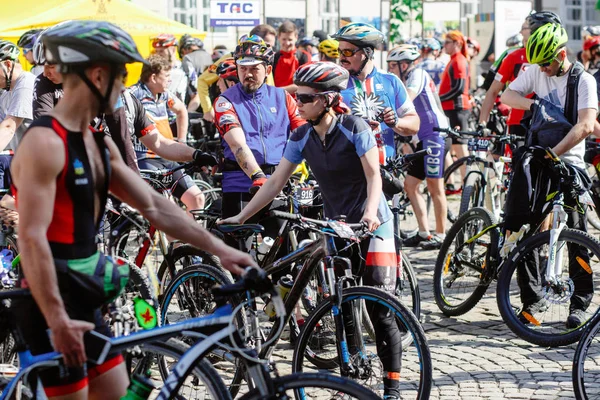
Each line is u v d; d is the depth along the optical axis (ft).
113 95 9.70
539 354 18.66
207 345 10.12
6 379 11.23
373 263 15.74
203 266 16.22
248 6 42.06
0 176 22.18
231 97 19.67
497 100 39.27
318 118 15.19
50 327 9.41
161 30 41.50
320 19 70.13
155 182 19.34
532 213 19.72
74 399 10.07
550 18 21.44
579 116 19.75
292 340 18.69
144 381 10.54
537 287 19.44
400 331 14.80
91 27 9.47
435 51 47.11
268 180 15.88
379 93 20.71
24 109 20.53
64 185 9.62
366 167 15.03
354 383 10.24
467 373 17.40
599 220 31.37
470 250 21.24
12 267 17.34
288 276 15.62
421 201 30.01
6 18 40.37
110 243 16.01
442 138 28.86
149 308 10.63
